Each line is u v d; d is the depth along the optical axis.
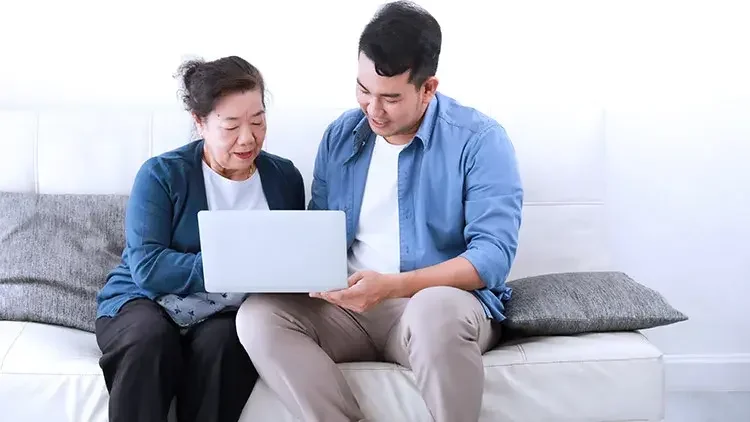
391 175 2.10
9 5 2.57
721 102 2.66
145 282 1.99
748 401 2.70
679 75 2.65
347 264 1.98
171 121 2.40
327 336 1.98
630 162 2.69
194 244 2.07
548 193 2.41
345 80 2.64
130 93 2.61
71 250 2.28
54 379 1.89
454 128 2.07
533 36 2.63
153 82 2.61
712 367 2.78
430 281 1.93
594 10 2.63
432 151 2.06
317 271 1.83
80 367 1.91
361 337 2.01
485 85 2.65
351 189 2.12
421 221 2.06
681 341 2.78
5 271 2.23
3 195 2.34
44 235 2.29
